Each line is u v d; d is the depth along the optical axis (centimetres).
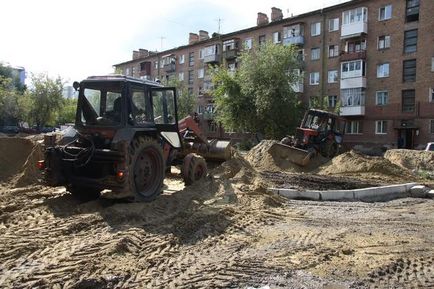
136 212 750
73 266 495
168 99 990
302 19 4653
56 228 636
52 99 4681
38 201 817
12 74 6600
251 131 3844
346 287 486
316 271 534
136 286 458
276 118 3628
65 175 838
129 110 857
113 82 858
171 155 1020
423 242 693
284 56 3712
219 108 4003
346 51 4241
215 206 862
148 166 874
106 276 473
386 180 1589
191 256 570
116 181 796
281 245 643
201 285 471
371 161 1780
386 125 3906
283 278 507
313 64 4538
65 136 873
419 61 3675
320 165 1927
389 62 3891
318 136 2145
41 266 493
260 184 1109
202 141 1266
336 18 4341
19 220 679
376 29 3994
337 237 705
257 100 3616
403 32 3797
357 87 4066
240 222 773
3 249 536
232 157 1316
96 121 870
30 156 1129
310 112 2227
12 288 434
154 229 680
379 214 940
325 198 1143
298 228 764
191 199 901
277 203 992
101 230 645
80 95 894
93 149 812
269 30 5094
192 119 1248
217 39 5828
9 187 1024
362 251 629
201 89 6216
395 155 2252
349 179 1530
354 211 967
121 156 793
